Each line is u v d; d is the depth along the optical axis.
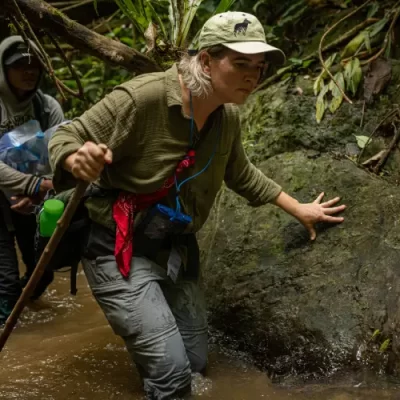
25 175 3.23
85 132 2.46
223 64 2.34
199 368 2.76
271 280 2.98
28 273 3.69
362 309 2.69
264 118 3.82
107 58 3.60
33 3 3.40
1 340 2.49
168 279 2.68
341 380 2.57
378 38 4.03
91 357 2.96
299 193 3.20
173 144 2.51
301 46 4.58
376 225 2.90
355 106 3.69
